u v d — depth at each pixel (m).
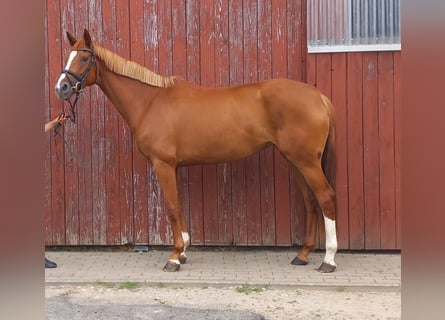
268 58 4.73
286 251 4.89
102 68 4.27
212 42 4.76
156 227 4.89
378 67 4.60
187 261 4.57
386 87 4.60
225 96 4.23
